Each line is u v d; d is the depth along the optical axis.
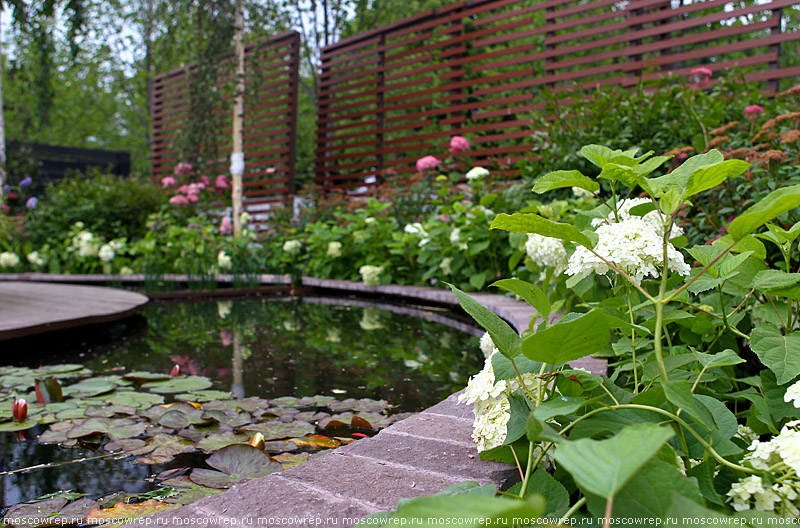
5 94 14.27
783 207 0.75
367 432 1.74
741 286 1.41
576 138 4.25
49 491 1.33
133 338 3.40
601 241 1.06
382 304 5.02
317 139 8.70
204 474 1.41
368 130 8.00
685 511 0.55
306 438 1.69
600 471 0.56
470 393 1.10
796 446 0.76
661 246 1.03
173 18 7.36
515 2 6.39
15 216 9.11
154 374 2.46
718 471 0.89
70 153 12.05
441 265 4.55
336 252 5.90
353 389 2.21
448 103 9.88
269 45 7.91
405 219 6.02
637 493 0.68
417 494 0.97
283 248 6.84
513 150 6.30
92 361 2.80
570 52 5.95
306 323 3.92
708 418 0.89
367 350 2.95
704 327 1.42
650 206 1.47
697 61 9.09
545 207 3.01
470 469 1.08
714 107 3.84
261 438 1.60
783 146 2.67
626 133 4.12
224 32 7.02
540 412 0.79
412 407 1.98
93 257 7.68
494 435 1.03
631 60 5.55
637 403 0.93
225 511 0.93
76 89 17.78
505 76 6.47
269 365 2.64
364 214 5.90
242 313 4.50
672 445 0.90
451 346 3.02
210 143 7.59
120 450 1.59
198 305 5.09
